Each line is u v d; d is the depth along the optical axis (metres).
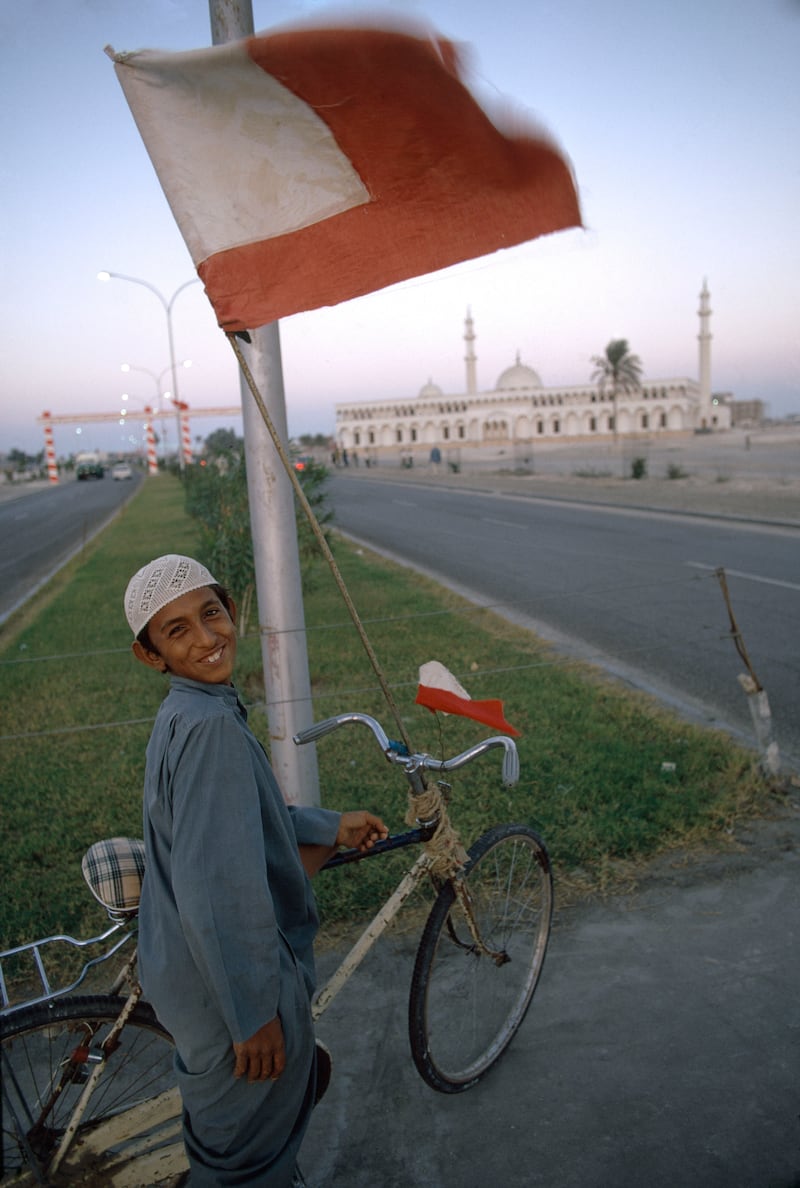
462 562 13.41
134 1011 1.93
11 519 29.11
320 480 9.33
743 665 6.98
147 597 1.67
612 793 4.29
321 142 1.67
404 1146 2.31
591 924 3.28
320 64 1.55
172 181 1.73
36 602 11.84
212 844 1.51
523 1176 2.19
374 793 4.52
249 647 7.94
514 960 2.83
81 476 69.06
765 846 3.81
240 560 7.90
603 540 15.18
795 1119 2.32
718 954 3.06
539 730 5.33
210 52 1.58
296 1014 1.68
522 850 2.72
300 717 3.77
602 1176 2.18
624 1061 2.56
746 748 5.02
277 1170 1.76
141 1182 1.93
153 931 1.66
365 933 2.21
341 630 8.52
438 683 2.14
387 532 18.36
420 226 1.73
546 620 9.01
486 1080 2.52
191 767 1.55
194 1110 1.70
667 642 7.80
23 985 3.10
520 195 1.66
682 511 18.81
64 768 5.19
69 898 3.61
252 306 1.78
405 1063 2.61
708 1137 2.27
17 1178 1.90
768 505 19.38
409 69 1.53
